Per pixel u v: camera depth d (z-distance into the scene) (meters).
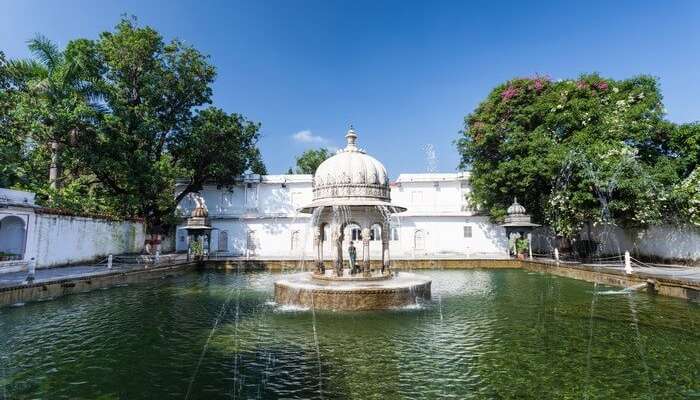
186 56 27.16
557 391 5.96
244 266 25.47
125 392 5.96
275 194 34.81
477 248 32.94
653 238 21.59
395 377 6.53
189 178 31.88
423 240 33.25
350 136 14.98
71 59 21.22
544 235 31.12
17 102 20.02
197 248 26.50
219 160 29.52
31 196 18.72
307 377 6.54
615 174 18.95
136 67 25.34
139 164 23.44
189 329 9.59
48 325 9.91
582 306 11.99
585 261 23.38
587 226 26.34
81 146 21.22
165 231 31.09
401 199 34.28
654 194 18.73
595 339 8.57
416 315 10.99
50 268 18.95
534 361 7.26
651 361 7.18
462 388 6.09
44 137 20.73
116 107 22.30
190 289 16.33
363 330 9.45
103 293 14.88
